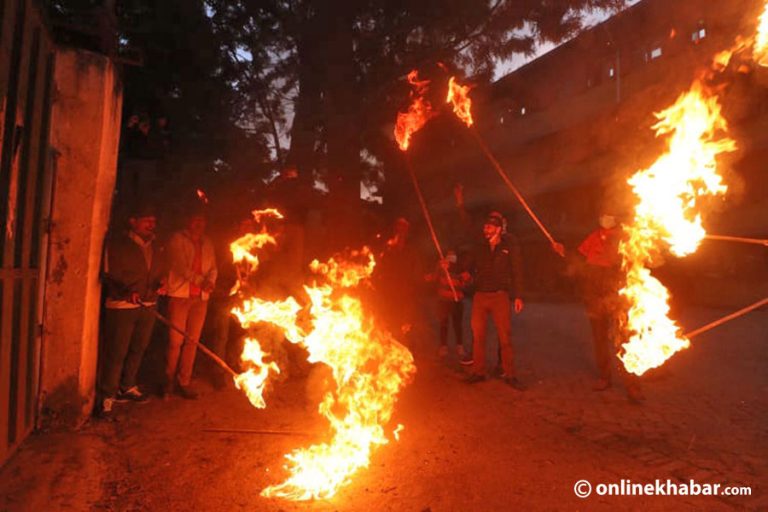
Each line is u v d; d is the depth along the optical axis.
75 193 5.32
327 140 11.55
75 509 3.80
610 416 6.15
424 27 11.01
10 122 3.99
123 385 6.41
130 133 9.72
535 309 17.89
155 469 4.58
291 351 7.87
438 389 7.32
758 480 4.42
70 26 5.44
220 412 6.20
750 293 16.89
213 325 7.44
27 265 4.58
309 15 11.25
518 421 6.00
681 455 4.97
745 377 7.96
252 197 11.48
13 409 4.46
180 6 10.09
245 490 4.22
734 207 17.64
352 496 4.15
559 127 24.16
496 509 3.96
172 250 6.64
